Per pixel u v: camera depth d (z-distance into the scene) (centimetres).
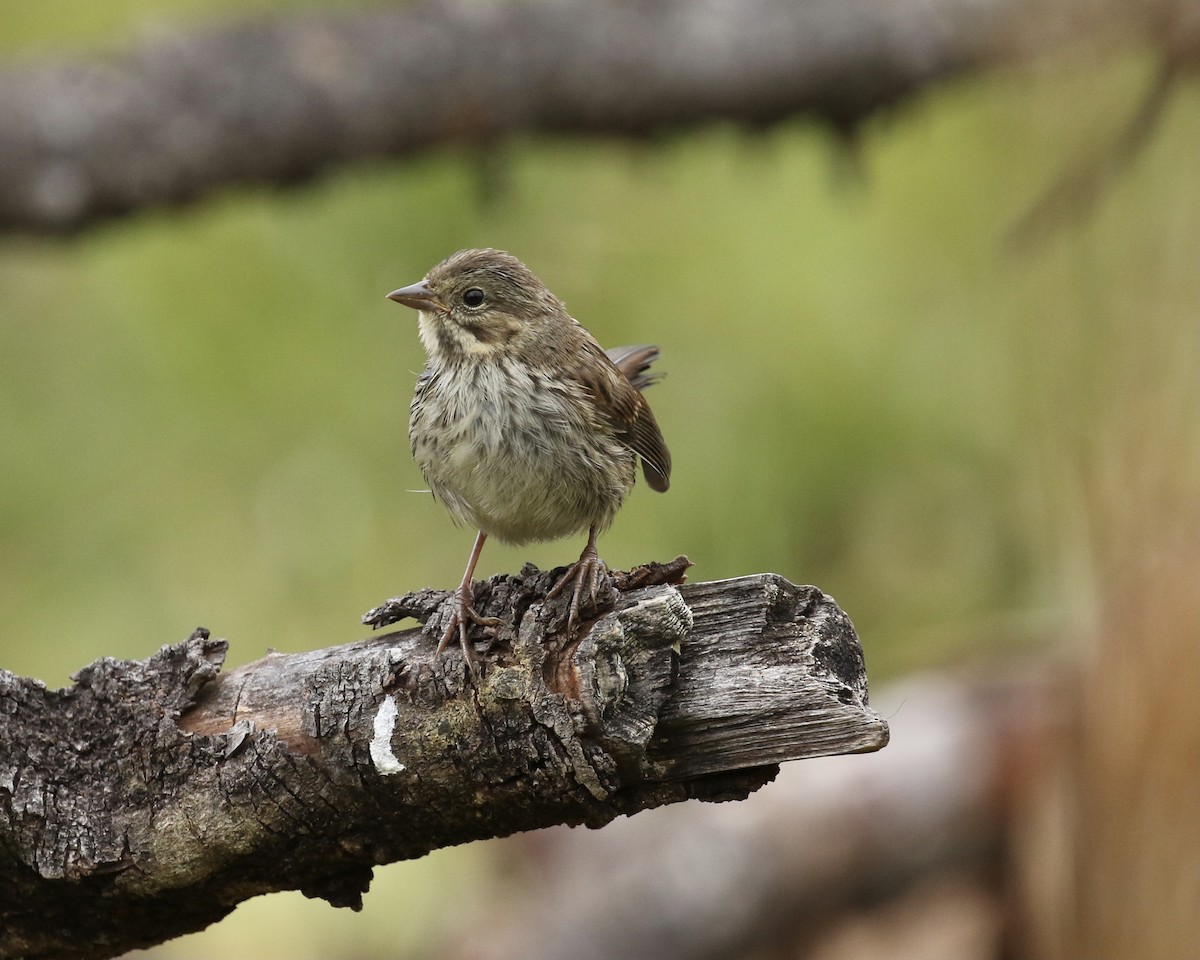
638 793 586
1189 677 892
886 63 1132
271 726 609
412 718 594
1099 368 942
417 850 620
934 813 1130
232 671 630
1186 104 996
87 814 614
